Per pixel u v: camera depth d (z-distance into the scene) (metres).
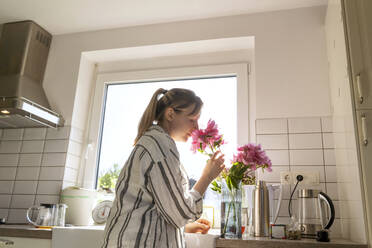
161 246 1.04
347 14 1.48
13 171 2.33
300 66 2.05
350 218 1.51
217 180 1.56
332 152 1.87
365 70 1.40
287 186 1.87
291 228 1.48
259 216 1.57
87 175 2.33
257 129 2.00
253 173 1.96
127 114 2.44
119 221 1.05
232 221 1.40
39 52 2.45
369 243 1.23
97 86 2.53
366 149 1.32
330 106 1.94
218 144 1.41
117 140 2.40
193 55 2.41
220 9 2.21
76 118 2.37
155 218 1.06
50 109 2.33
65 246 1.50
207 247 1.31
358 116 1.36
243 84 2.23
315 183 1.83
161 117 1.30
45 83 2.46
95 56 2.52
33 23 2.41
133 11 2.26
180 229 1.16
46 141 2.33
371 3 1.46
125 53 2.47
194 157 2.13
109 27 2.46
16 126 2.37
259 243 1.28
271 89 2.04
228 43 2.28
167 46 2.35
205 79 2.35
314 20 2.12
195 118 1.30
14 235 1.58
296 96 2.00
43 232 1.56
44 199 2.20
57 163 2.26
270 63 2.10
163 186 1.05
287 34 2.13
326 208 1.66
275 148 1.94
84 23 2.42
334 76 1.79
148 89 2.45
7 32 2.42
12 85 2.20
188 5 2.18
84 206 2.08
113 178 2.32
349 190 1.50
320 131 1.92
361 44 1.43
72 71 2.44
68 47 2.52
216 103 2.27
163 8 2.22
